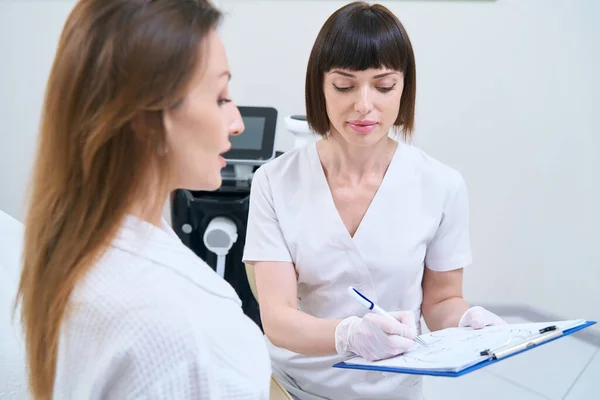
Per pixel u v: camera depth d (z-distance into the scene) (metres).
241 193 1.60
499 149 2.13
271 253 1.10
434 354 0.81
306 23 2.02
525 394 1.90
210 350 0.55
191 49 0.52
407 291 1.10
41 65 1.92
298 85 2.08
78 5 0.53
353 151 1.08
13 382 0.82
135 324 0.51
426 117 2.10
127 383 0.51
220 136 0.58
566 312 2.24
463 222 1.13
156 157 0.56
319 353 0.98
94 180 0.53
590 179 2.11
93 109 0.51
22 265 0.58
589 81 2.03
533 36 2.01
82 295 0.52
